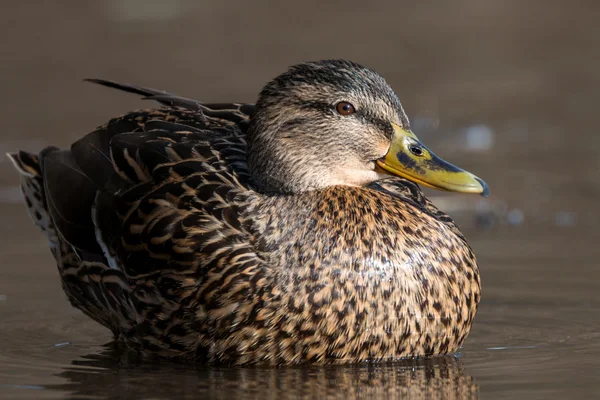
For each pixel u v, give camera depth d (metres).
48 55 23.89
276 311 9.85
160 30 25.56
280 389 9.34
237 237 10.09
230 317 9.91
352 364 10.05
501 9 27.47
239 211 10.23
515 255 14.18
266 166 10.55
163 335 10.30
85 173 11.30
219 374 9.86
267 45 24.53
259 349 9.95
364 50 24.31
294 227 10.12
